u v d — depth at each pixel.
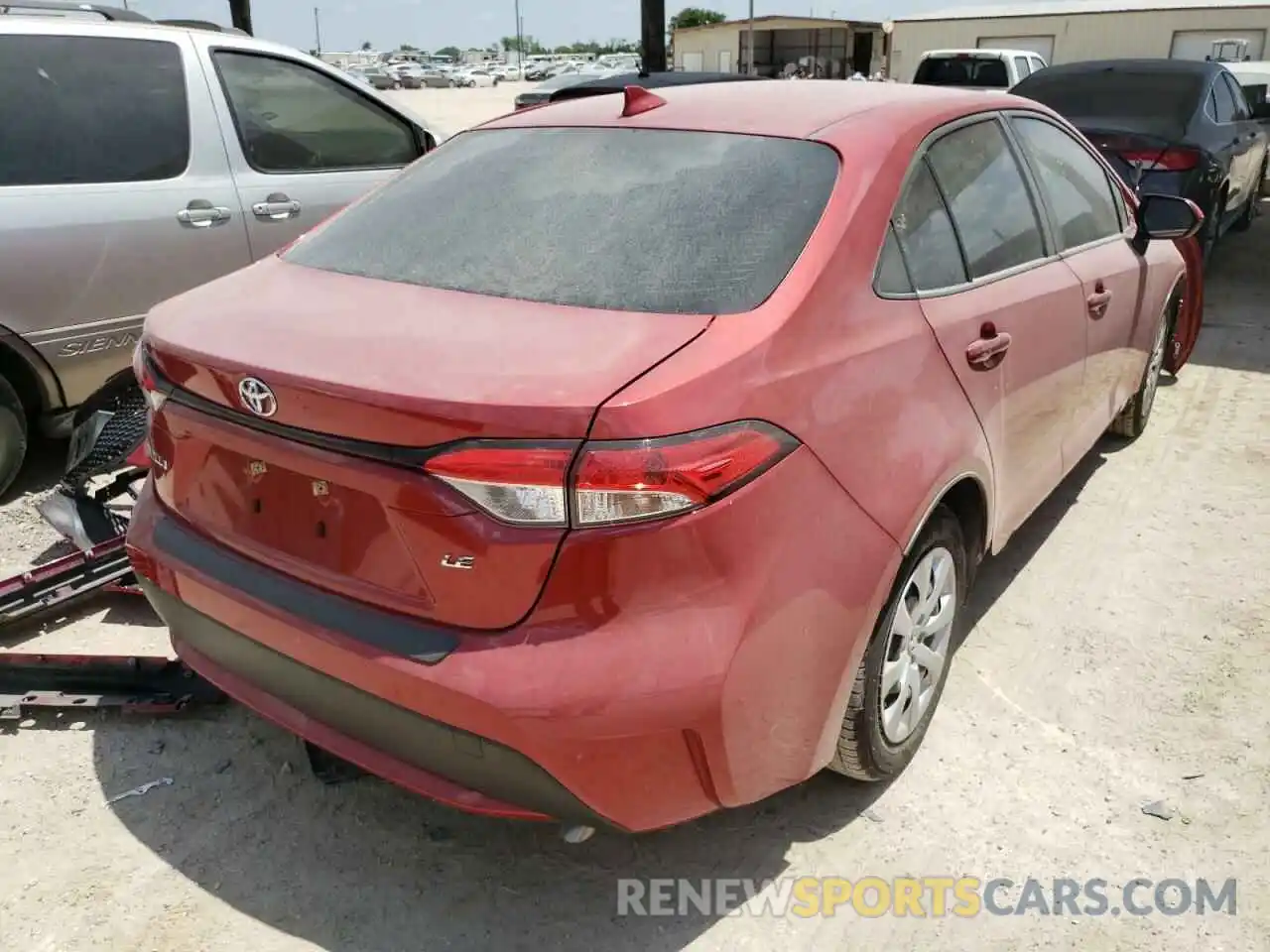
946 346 2.60
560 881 2.50
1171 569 3.86
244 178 4.90
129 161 4.52
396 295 2.37
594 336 2.08
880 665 2.48
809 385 2.16
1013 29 27.00
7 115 4.20
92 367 4.50
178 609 2.43
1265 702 3.10
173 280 4.65
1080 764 2.85
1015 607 3.61
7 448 4.32
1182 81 8.00
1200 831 2.62
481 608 1.95
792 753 2.24
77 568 3.41
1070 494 4.47
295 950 2.30
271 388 2.06
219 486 2.30
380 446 1.97
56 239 4.25
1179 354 5.73
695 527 1.92
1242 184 9.02
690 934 2.35
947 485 2.55
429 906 2.42
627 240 2.40
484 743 1.96
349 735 2.22
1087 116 8.02
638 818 2.05
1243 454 4.88
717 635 1.97
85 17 4.57
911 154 2.68
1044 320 3.15
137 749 2.92
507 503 1.88
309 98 5.23
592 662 1.91
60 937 2.31
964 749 2.91
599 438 1.86
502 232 2.53
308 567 2.17
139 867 2.52
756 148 2.60
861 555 2.25
